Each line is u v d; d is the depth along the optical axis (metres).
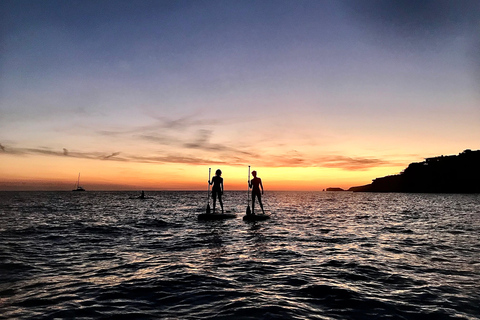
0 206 30.25
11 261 6.80
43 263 6.67
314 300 4.28
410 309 3.94
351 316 3.70
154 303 4.18
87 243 9.33
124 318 3.64
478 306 4.05
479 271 5.89
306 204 40.66
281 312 3.81
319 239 10.03
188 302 4.21
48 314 3.77
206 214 16.75
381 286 4.94
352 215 20.91
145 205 36.12
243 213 21.52
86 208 28.58
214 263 6.63
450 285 4.99
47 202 42.38
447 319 3.62
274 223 15.21
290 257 7.22
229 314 3.75
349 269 6.05
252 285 5.01
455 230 12.38
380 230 12.42
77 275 5.69
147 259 7.07
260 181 17.42
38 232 11.66
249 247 8.60
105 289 4.82
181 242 9.52
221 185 17.94
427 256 7.28
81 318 3.65
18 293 4.62
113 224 14.72
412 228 13.12
